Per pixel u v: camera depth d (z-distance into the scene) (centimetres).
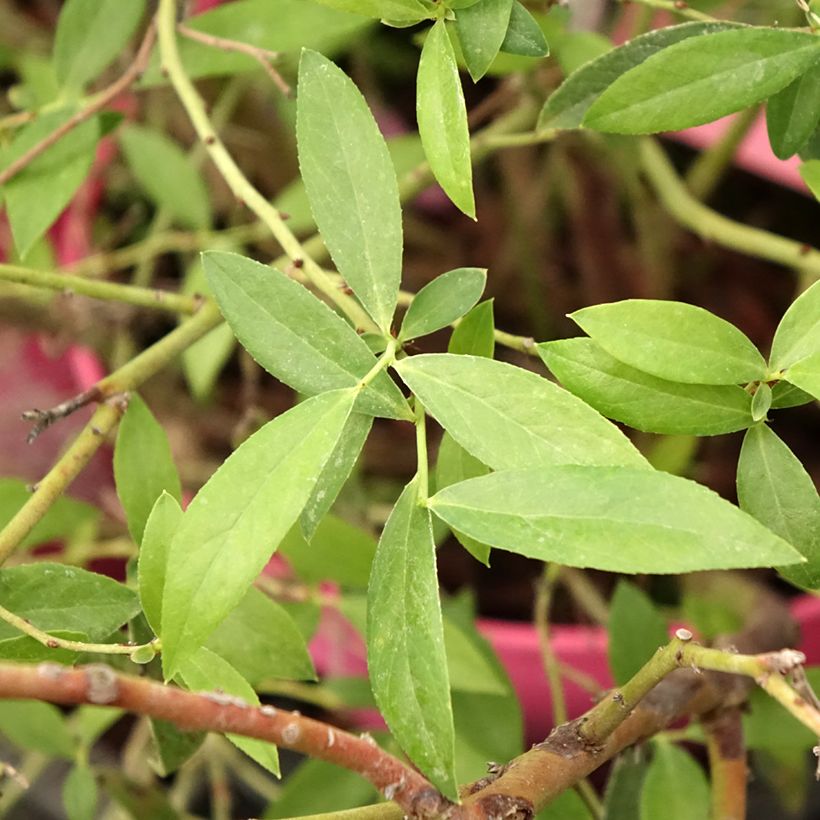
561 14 47
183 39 47
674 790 45
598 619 54
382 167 39
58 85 47
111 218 71
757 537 35
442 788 36
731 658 36
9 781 59
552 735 39
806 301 38
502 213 67
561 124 41
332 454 39
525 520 36
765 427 38
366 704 50
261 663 42
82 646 38
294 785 47
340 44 49
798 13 48
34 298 56
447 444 40
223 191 67
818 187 40
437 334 61
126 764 58
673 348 38
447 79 39
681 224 63
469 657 46
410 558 37
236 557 36
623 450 37
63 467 42
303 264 42
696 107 39
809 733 46
